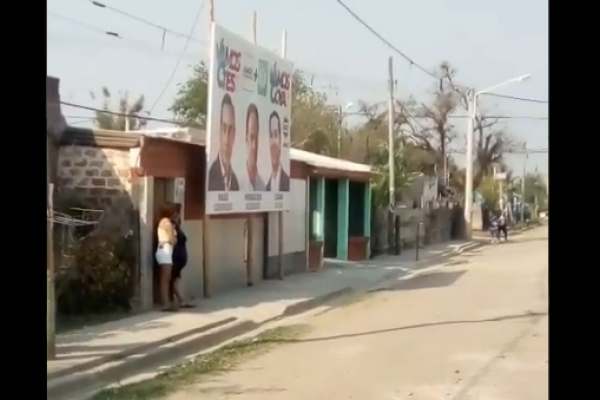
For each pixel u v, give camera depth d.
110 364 11.04
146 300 15.66
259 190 20.58
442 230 51.16
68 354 11.33
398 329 15.06
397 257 35.34
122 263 15.05
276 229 23.30
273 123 21.58
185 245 16.41
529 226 90.94
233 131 18.67
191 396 9.63
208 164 17.31
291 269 25.02
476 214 73.75
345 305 19.17
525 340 13.62
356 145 57.62
